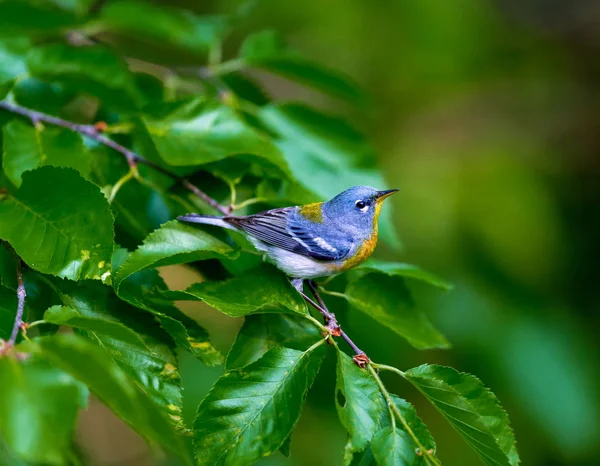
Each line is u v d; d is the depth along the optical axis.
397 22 16.50
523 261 15.21
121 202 8.52
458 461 13.49
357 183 10.01
